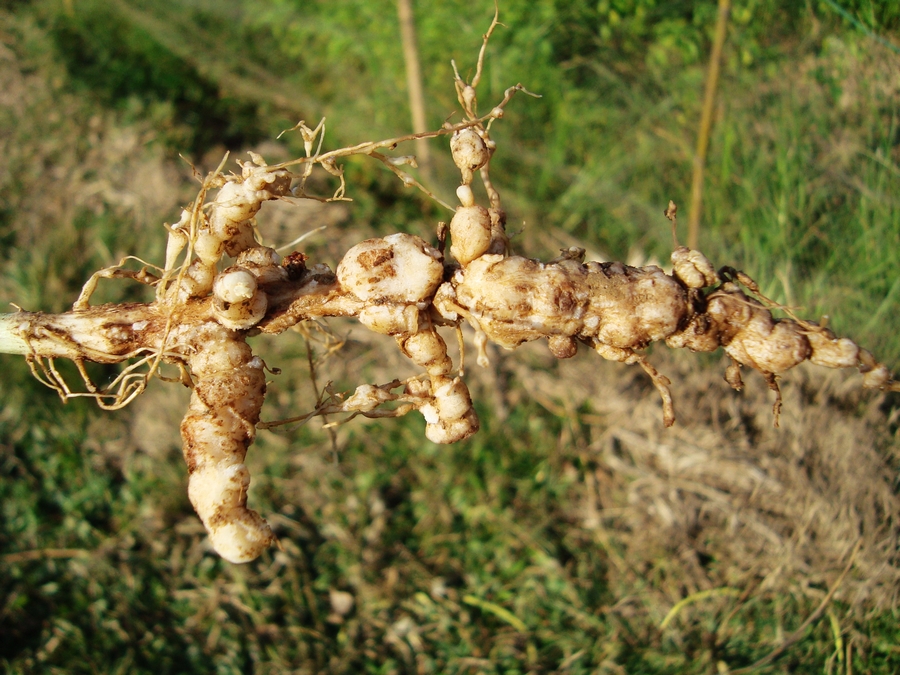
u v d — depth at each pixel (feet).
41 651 1.45
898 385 0.64
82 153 2.09
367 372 1.77
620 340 0.64
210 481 0.62
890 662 1.23
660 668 1.41
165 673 1.44
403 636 1.50
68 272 1.86
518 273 0.64
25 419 1.69
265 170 0.64
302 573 1.56
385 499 1.65
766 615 1.42
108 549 1.57
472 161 0.64
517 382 1.77
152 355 0.69
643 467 1.65
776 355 0.64
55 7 2.37
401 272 0.64
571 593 1.52
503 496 1.63
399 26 2.05
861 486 1.35
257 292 0.65
